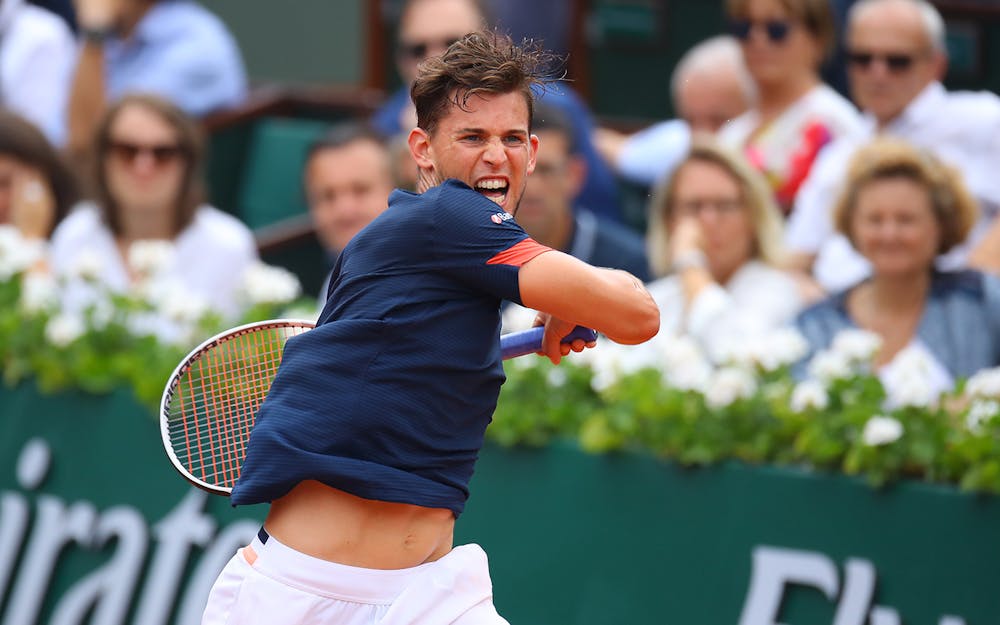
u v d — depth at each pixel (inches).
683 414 621.6
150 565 724.7
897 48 838.5
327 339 399.5
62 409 752.3
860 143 841.5
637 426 629.6
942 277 716.0
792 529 598.5
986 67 1050.1
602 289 382.6
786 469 601.3
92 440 743.7
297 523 411.2
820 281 824.3
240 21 1327.5
